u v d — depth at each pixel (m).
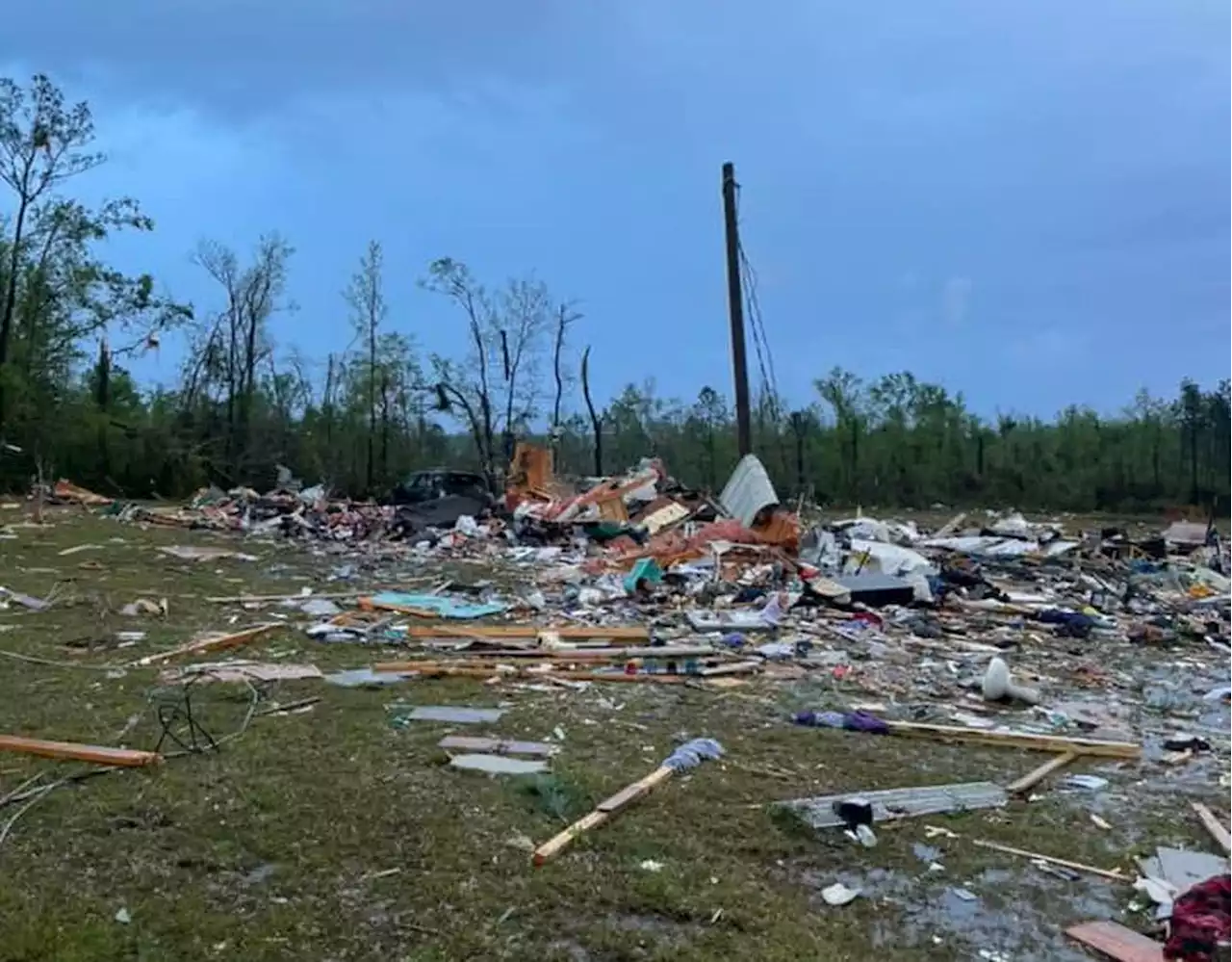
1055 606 15.95
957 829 5.98
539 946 4.36
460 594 15.73
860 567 17.91
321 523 25.52
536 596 14.96
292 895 4.80
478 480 29.72
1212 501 44.72
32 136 39.03
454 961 4.21
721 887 4.97
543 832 5.59
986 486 50.91
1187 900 4.62
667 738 7.75
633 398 50.72
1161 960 4.37
